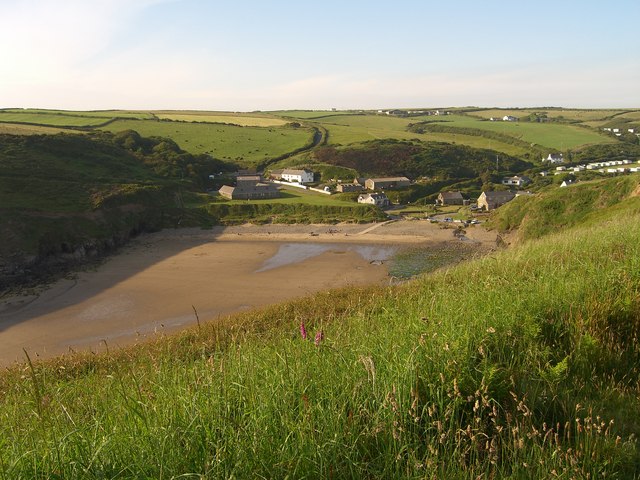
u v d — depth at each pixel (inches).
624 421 168.2
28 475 129.3
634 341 223.3
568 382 193.9
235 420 144.7
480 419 150.1
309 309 634.8
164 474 125.1
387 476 132.3
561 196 2252.7
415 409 146.0
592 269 303.6
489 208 3501.5
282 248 2337.6
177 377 207.5
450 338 201.9
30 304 1476.4
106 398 209.5
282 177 4623.5
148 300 1489.9
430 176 4643.2
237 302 1443.2
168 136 5634.8
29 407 215.9
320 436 138.5
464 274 455.2
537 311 249.4
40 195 2529.5
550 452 140.9
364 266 1916.8
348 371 178.4
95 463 131.1
